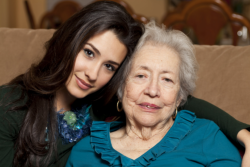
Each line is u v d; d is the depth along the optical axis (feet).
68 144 4.27
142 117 3.97
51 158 4.02
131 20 4.11
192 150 3.85
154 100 3.90
